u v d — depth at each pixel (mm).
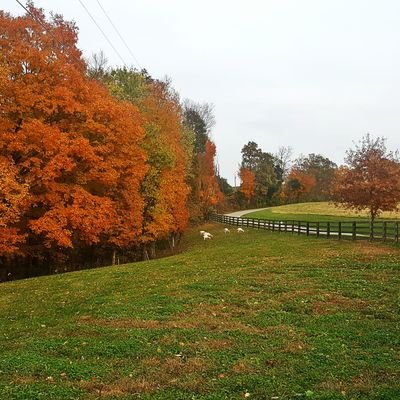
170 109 46656
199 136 90000
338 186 34500
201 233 56219
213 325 11461
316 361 8570
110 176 27609
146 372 8281
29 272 31000
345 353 9000
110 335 10766
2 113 24094
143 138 35031
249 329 11016
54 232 24062
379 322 11273
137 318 12414
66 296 16766
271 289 15602
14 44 25172
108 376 8125
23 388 7539
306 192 134250
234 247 33906
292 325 11344
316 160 148750
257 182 132625
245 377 7797
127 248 40969
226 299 14461
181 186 45438
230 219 70688
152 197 36719
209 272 20297
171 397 7098
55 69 26125
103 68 57781
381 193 32312
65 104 25453
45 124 25109
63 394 7293
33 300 16609
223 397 7035
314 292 14859
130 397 7148
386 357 8680
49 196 25141
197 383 7625
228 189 135250
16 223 25891
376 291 14586
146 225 37000
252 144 141625
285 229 45125
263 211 101500
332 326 11039
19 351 9805
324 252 25078
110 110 28375
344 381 7570
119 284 18609
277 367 8312
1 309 15453
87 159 26234
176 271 21391
